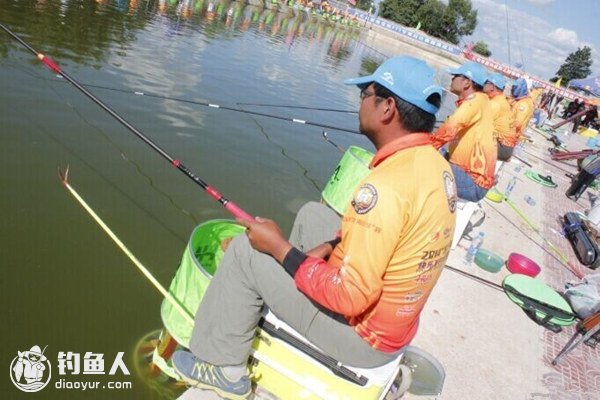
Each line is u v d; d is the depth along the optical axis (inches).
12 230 135.1
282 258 69.2
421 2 2314.2
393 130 65.0
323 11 1359.5
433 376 105.8
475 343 128.3
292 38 759.7
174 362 82.2
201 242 95.3
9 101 209.9
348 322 71.5
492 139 161.8
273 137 272.5
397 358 77.6
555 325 146.3
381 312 67.8
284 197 210.2
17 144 177.8
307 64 557.3
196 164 208.8
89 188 166.6
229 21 698.8
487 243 197.3
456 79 164.4
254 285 74.4
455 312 139.3
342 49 848.9
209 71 370.3
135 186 177.9
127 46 359.9
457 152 164.6
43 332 108.9
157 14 549.0
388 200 59.6
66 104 224.1
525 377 121.4
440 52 1382.9
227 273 76.2
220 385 80.4
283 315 75.0
